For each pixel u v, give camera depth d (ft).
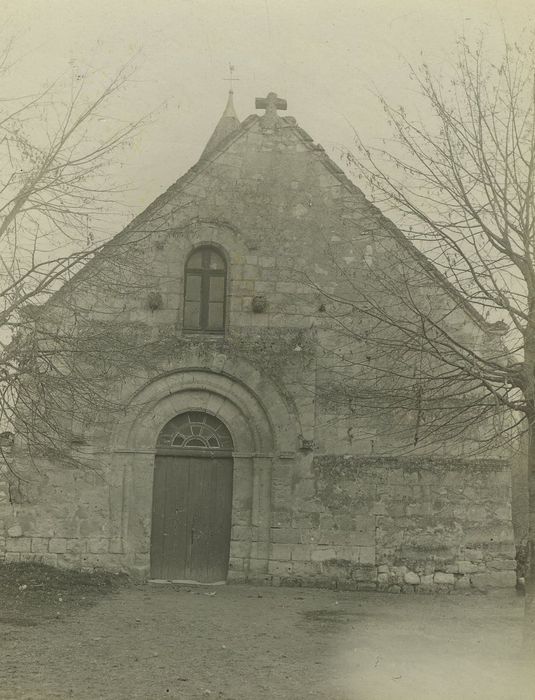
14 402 34.17
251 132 51.83
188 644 30.53
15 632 31.27
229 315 49.49
